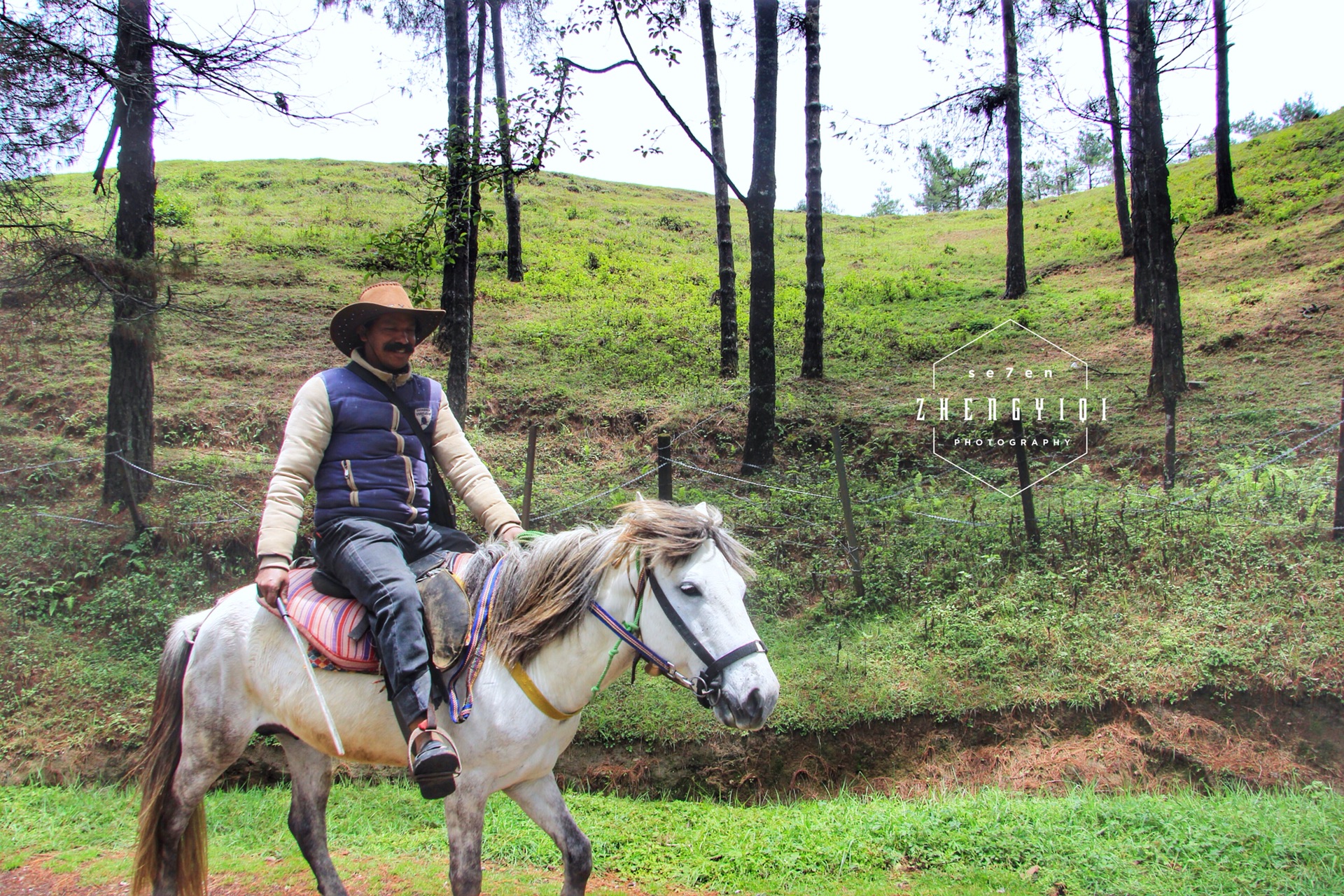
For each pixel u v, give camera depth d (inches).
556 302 708.7
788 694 249.4
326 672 131.0
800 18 524.7
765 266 412.8
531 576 128.5
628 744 238.2
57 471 387.9
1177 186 885.2
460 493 146.6
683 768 234.5
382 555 126.1
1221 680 230.8
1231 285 588.1
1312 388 414.9
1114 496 346.0
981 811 188.7
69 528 339.9
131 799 217.8
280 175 1093.8
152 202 355.9
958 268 839.7
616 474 415.2
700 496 377.4
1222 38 499.2
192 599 308.7
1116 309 598.9
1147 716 228.1
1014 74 623.5
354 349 140.3
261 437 447.2
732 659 114.3
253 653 137.4
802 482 394.6
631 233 989.8
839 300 727.1
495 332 613.9
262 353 541.0
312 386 133.6
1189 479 353.1
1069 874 161.3
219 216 874.1
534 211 1051.9
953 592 296.8
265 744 243.0
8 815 205.2
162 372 499.8
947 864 168.4
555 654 127.3
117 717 248.5
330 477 132.3
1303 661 230.1
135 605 299.3
